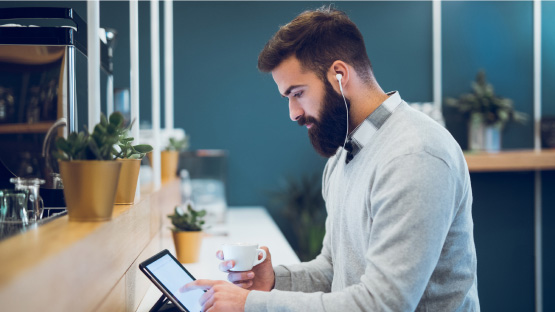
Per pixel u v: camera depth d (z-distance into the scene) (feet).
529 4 15.01
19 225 3.72
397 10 14.94
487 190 14.69
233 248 4.90
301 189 14.94
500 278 14.69
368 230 4.24
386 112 4.35
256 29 14.82
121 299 4.15
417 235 3.72
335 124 4.43
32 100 4.67
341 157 4.96
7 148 4.70
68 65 4.66
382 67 14.94
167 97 10.61
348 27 4.40
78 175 3.59
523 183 14.75
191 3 14.69
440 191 3.82
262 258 5.11
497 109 13.79
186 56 14.73
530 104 15.01
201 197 11.89
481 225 14.67
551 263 14.73
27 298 2.19
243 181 14.96
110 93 6.35
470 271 4.36
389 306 3.67
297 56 4.34
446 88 14.99
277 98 14.96
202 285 4.31
